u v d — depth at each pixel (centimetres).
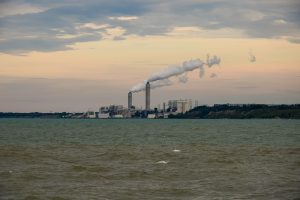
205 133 16600
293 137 13650
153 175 4950
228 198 3712
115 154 7588
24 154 7475
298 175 4966
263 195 3841
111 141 11725
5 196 3738
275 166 5816
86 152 8062
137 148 9125
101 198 3684
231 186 4253
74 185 4275
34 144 10444
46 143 10838
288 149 8825
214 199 3675
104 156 7250
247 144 10444
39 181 4497
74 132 17362
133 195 3819
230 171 5303
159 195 3831
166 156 7212
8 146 9688
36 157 6994
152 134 15950
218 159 6650
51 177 4750
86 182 4456
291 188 4153
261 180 4622
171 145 10088
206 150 8556
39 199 3638
